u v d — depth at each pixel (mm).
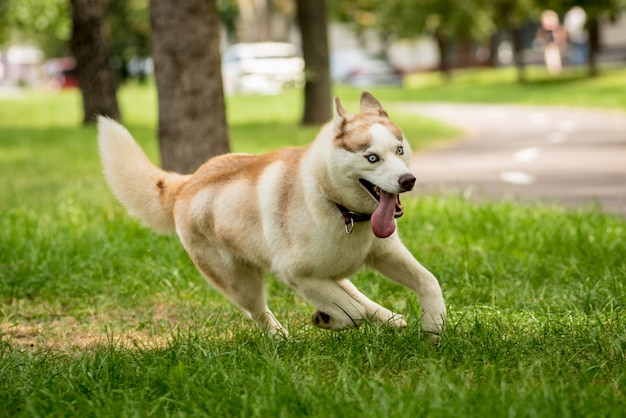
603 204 12227
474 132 23484
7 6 30688
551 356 5551
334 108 5926
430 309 6148
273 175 6297
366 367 5555
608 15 40719
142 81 57156
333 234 6020
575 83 39688
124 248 9352
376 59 51094
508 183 14508
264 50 45375
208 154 11953
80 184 14148
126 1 51812
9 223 10555
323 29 26000
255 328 6609
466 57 66812
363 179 5840
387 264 6328
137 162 7320
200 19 11828
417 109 33031
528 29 65812
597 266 8148
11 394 5312
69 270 8773
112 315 7871
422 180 15391
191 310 7719
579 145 19062
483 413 4500
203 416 4770
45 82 63406
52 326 7559
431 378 5000
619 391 4922
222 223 6562
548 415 4473
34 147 21953
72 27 28531
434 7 49312
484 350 5688
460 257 8703
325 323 6465
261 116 31531
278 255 6258
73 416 4980
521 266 8336
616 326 6328
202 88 11891
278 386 5027
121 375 5551
